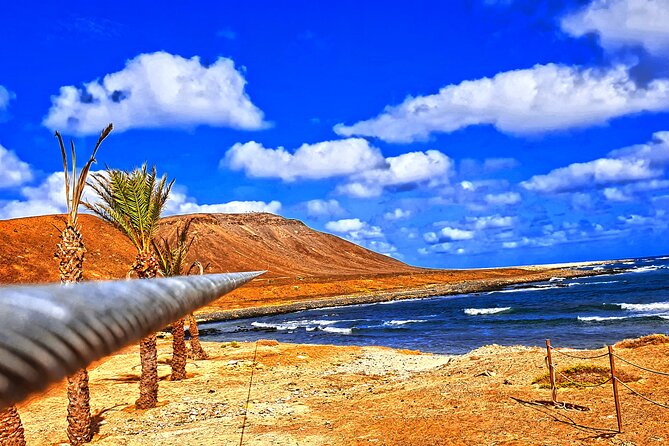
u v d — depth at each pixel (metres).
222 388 20.67
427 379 19.20
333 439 12.45
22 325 0.29
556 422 11.98
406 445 11.45
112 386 21.38
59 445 13.45
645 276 117.19
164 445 13.07
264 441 12.78
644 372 14.92
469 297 96.62
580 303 65.44
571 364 16.62
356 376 22.58
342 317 71.69
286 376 23.17
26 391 0.27
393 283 142.62
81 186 12.98
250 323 70.81
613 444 10.37
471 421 12.64
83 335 0.31
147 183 16.58
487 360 20.39
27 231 116.50
